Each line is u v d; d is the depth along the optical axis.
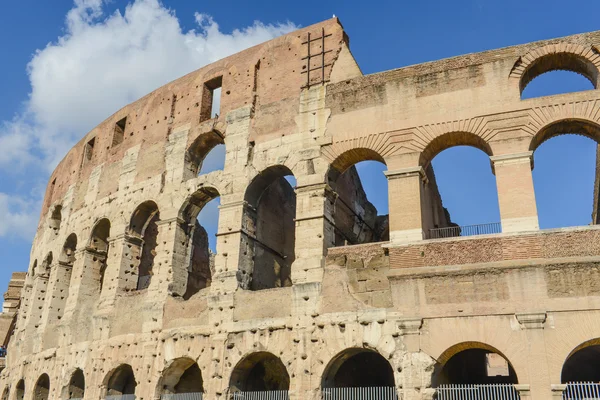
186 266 41.75
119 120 52.50
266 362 38.75
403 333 30.44
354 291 32.84
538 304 28.62
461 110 34.25
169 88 48.41
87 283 48.09
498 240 30.53
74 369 43.59
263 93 41.78
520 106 33.09
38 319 54.75
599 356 38.34
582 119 31.84
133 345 39.78
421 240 32.00
